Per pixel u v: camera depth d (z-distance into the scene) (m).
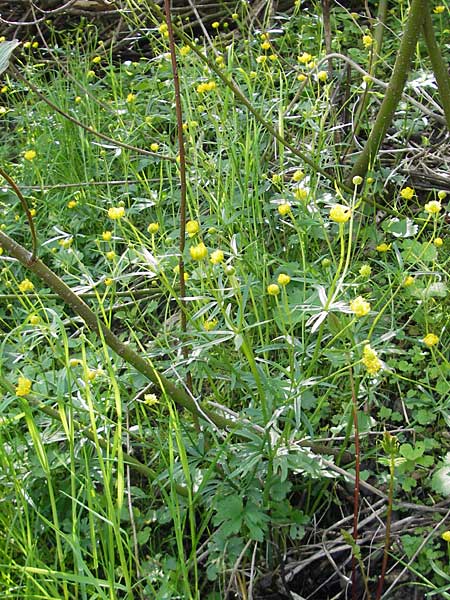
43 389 1.00
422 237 1.26
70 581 0.79
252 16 1.99
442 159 1.42
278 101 1.39
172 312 1.29
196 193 1.33
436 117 1.29
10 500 0.88
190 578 0.89
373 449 0.95
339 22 1.97
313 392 1.02
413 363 1.03
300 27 1.86
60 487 0.93
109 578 0.72
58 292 0.79
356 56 1.66
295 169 1.36
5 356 1.18
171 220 1.36
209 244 1.23
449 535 0.76
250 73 1.46
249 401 1.03
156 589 0.86
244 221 1.26
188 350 1.00
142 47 2.26
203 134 1.41
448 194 1.36
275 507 0.88
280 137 1.16
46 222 1.50
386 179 1.32
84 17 2.18
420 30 1.12
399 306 1.13
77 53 1.98
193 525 0.76
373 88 1.54
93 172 1.59
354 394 0.78
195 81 1.54
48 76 2.25
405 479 0.91
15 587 0.76
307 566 0.91
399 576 0.86
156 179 1.45
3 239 0.76
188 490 0.75
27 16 2.33
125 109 1.68
